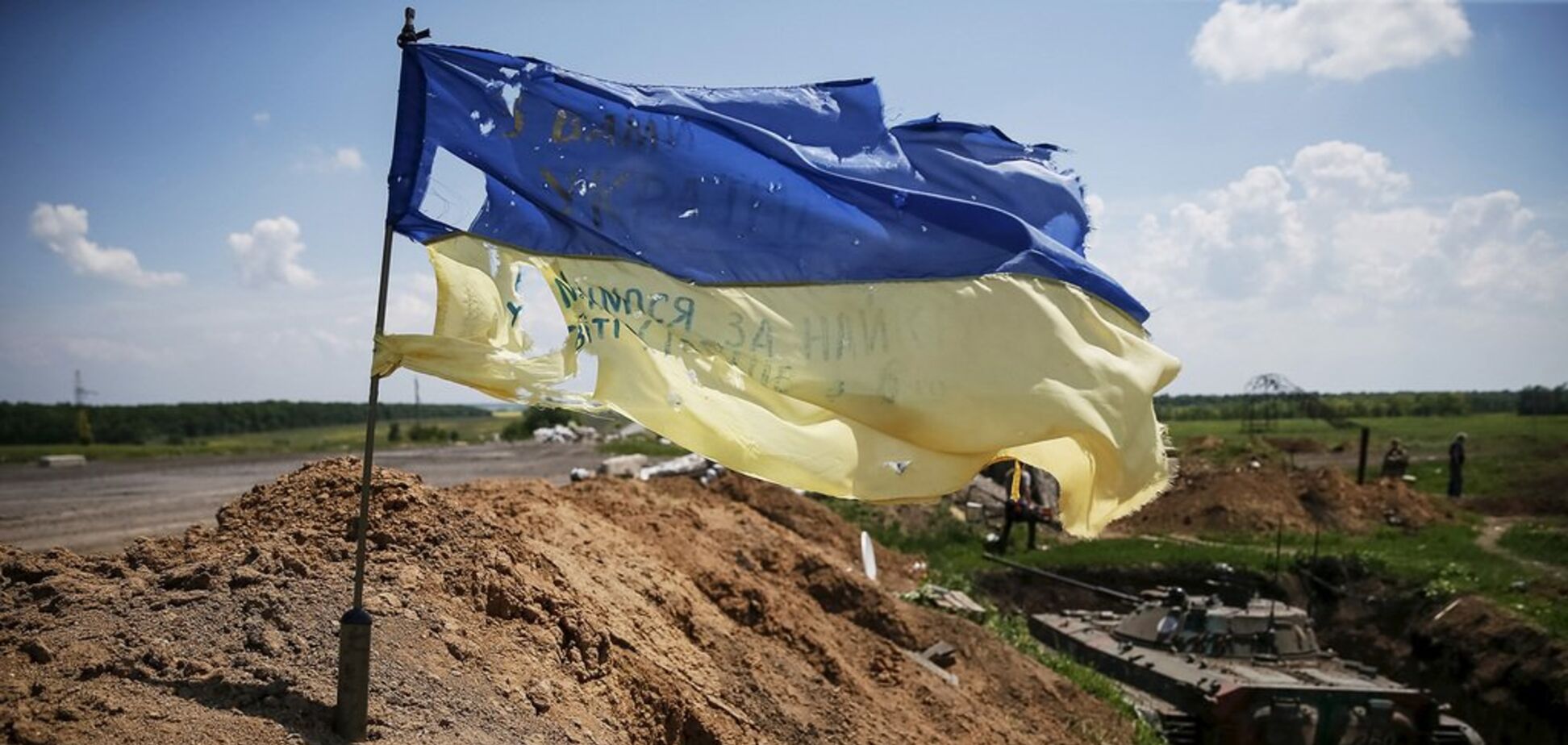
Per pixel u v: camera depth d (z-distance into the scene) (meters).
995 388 7.50
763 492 24.34
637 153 7.44
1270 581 27.91
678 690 9.82
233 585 7.79
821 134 7.77
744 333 7.38
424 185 7.15
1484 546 31.25
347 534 9.15
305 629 7.50
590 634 9.35
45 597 7.58
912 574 24.03
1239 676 17.02
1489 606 24.09
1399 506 36.00
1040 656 19.05
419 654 7.65
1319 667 18.25
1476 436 57.88
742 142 7.56
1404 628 25.61
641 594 11.52
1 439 59.53
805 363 7.41
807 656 13.09
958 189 8.20
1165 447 7.85
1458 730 16.17
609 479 17.39
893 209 7.68
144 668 6.72
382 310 6.96
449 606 8.50
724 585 13.52
